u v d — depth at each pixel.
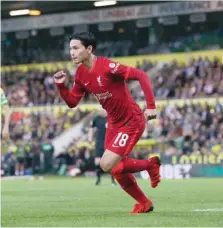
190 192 34.59
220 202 27.03
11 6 92.62
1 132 30.12
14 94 87.19
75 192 36.75
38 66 93.75
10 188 42.09
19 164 68.50
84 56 19.14
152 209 20.62
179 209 22.97
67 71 90.19
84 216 20.33
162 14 87.62
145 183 46.69
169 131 67.00
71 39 19.19
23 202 28.84
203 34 86.62
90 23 93.56
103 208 24.59
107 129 19.95
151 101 18.94
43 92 86.75
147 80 18.97
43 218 19.92
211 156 56.62
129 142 19.55
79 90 19.83
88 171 65.00
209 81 74.56
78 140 72.06
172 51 86.75
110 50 91.94
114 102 19.41
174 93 76.75
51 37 98.69
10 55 99.44
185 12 85.75
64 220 19.05
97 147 45.91
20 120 82.06
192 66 78.44
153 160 19.98
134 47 90.88
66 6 92.94
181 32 88.62
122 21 93.06
